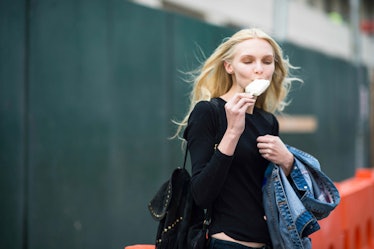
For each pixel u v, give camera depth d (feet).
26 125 22.36
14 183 21.76
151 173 29.78
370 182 27.14
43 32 23.31
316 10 82.89
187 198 10.85
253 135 11.02
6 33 21.70
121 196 27.45
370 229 26.78
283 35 45.80
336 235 21.39
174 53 32.04
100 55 26.43
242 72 11.03
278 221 10.61
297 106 48.42
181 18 32.73
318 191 11.12
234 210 10.61
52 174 23.43
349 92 63.36
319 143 53.42
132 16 28.68
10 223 21.54
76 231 24.57
